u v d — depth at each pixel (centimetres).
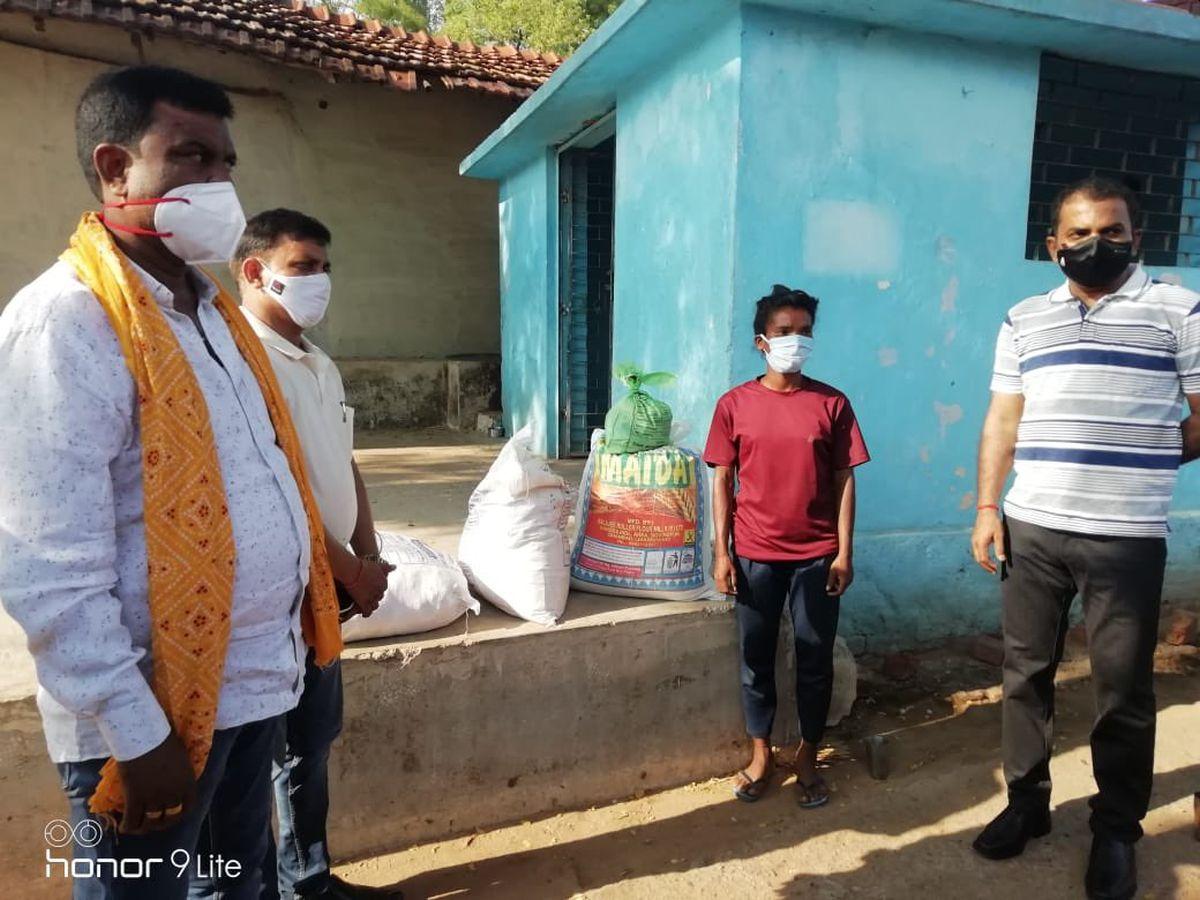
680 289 401
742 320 356
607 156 634
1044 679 244
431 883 242
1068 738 317
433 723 255
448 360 830
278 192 805
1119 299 222
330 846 248
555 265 620
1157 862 244
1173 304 220
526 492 273
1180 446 225
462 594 265
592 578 293
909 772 297
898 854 252
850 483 266
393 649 248
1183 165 443
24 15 701
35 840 218
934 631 396
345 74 735
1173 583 438
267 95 790
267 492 144
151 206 132
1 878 216
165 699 128
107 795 125
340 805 247
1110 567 221
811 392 267
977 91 378
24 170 725
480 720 261
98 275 128
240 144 787
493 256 884
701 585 293
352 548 224
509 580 271
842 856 252
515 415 714
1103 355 221
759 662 279
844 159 362
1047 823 256
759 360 361
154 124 130
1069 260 220
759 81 345
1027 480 236
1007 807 255
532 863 251
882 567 384
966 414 395
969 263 387
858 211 366
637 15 355
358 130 823
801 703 277
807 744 279
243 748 153
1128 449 220
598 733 277
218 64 769
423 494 483
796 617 273
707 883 241
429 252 861
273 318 199
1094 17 352
